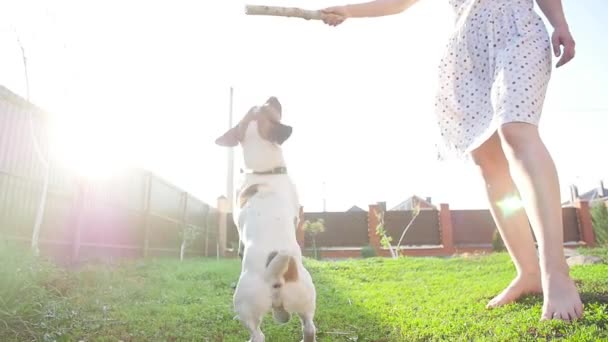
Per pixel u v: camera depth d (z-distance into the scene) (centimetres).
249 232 284
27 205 731
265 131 322
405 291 513
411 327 333
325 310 419
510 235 352
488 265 807
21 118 723
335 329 350
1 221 681
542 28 299
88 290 519
